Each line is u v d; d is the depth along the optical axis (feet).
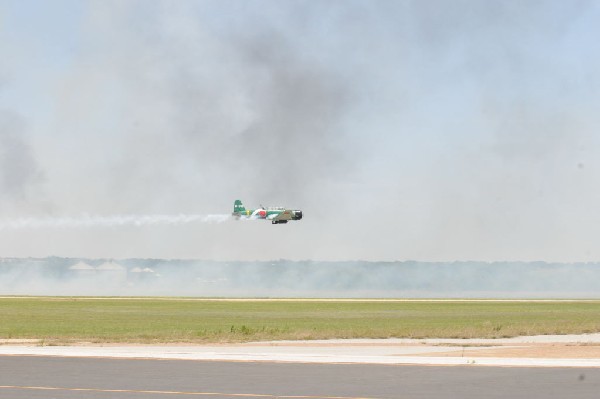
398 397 193.98
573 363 270.46
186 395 196.34
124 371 245.45
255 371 246.27
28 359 281.95
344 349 333.42
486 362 272.92
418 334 416.05
